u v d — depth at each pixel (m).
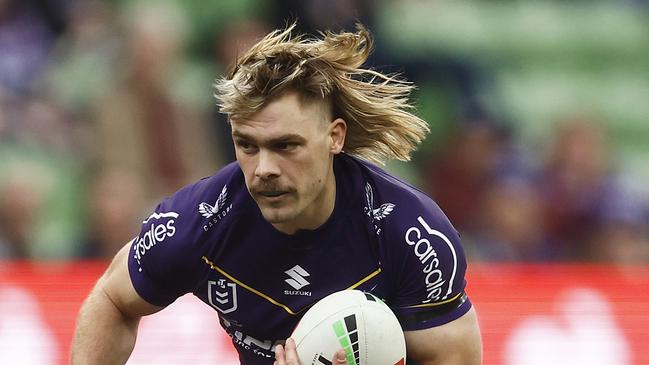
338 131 11.84
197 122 32.12
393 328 11.74
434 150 32.97
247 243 12.09
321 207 11.81
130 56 31.77
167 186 31.36
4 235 30.84
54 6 33.72
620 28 39.53
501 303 20.23
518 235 31.80
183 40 33.44
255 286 12.27
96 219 30.84
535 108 37.00
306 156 11.27
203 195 12.26
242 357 13.13
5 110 32.28
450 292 12.17
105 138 31.41
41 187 31.25
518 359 18.95
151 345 18.78
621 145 37.84
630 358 19.02
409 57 33.84
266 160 11.16
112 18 33.31
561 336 19.39
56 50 33.34
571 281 21.19
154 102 31.45
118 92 31.59
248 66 11.30
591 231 32.06
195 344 18.89
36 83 32.91
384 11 34.31
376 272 12.14
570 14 39.38
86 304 13.09
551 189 32.38
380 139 12.40
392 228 11.98
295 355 11.59
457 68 34.22
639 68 39.22
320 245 12.02
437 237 12.05
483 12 37.78
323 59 11.51
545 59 38.47
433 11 35.84
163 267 12.38
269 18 32.47
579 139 32.75
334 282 12.17
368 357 11.60
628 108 38.22
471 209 32.34
